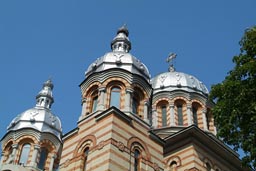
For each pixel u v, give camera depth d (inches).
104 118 1192.2
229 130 911.7
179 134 1413.6
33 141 1950.1
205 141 1422.2
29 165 1868.8
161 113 1761.8
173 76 1870.1
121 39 1585.9
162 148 1277.1
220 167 1440.7
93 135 1193.4
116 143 1131.9
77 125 1274.6
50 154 1980.8
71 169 1188.5
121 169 1098.7
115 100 1286.9
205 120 1715.1
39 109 2107.5
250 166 915.4
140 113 1299.2
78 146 1221.1
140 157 1185.4
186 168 1350.9
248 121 874.1
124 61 1365.7
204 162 1385.3
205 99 1793.8
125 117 1203.9
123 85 1309.1
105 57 1381.6
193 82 1849.2
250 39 908.0
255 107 832.9
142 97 1336.1
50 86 2329.0
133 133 1204.5
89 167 1127.6
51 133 2004.2
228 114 908.6
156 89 1822.1
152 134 1264.8
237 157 1478.8
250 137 874.8
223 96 914.1
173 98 1771.7
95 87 1331.2
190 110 1729.8
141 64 1405.0
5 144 1968.5
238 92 894.4
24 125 1978.3
